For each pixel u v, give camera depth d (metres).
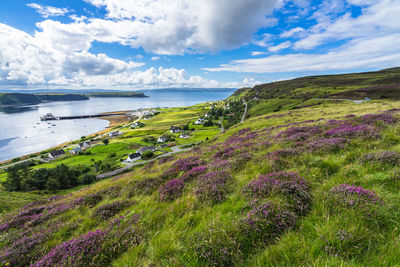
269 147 10.68
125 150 110.12
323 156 7.00
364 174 4.75
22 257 4.36
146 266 3.20
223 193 5.47
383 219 3.08
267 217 3.59
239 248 3.21
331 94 111.50
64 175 61.44
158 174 10.42
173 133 142.75
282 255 2.87
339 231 2.88
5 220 7.79
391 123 9.98
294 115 41.38
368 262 2.48
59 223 6.15
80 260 3.67
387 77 159.00
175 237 3.71
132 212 5.55
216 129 144.25
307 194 4.19
